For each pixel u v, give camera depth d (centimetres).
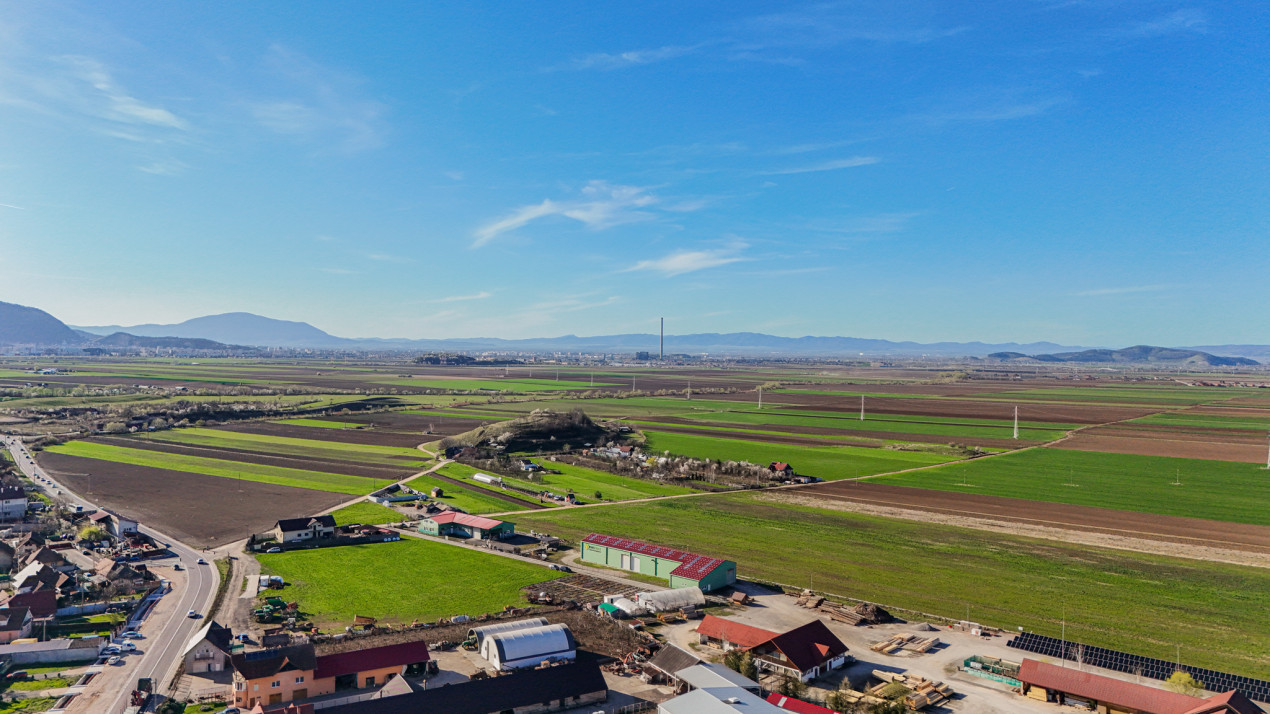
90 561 9519
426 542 10606
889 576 9031
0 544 9469
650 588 8750
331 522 10869
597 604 8175
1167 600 8119
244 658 5888
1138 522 11650
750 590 8644
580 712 5744
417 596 8381
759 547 10275
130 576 8731
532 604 8181
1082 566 9369
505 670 6425
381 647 6419
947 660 6675
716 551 10094
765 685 6175
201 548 10181
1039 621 7538
